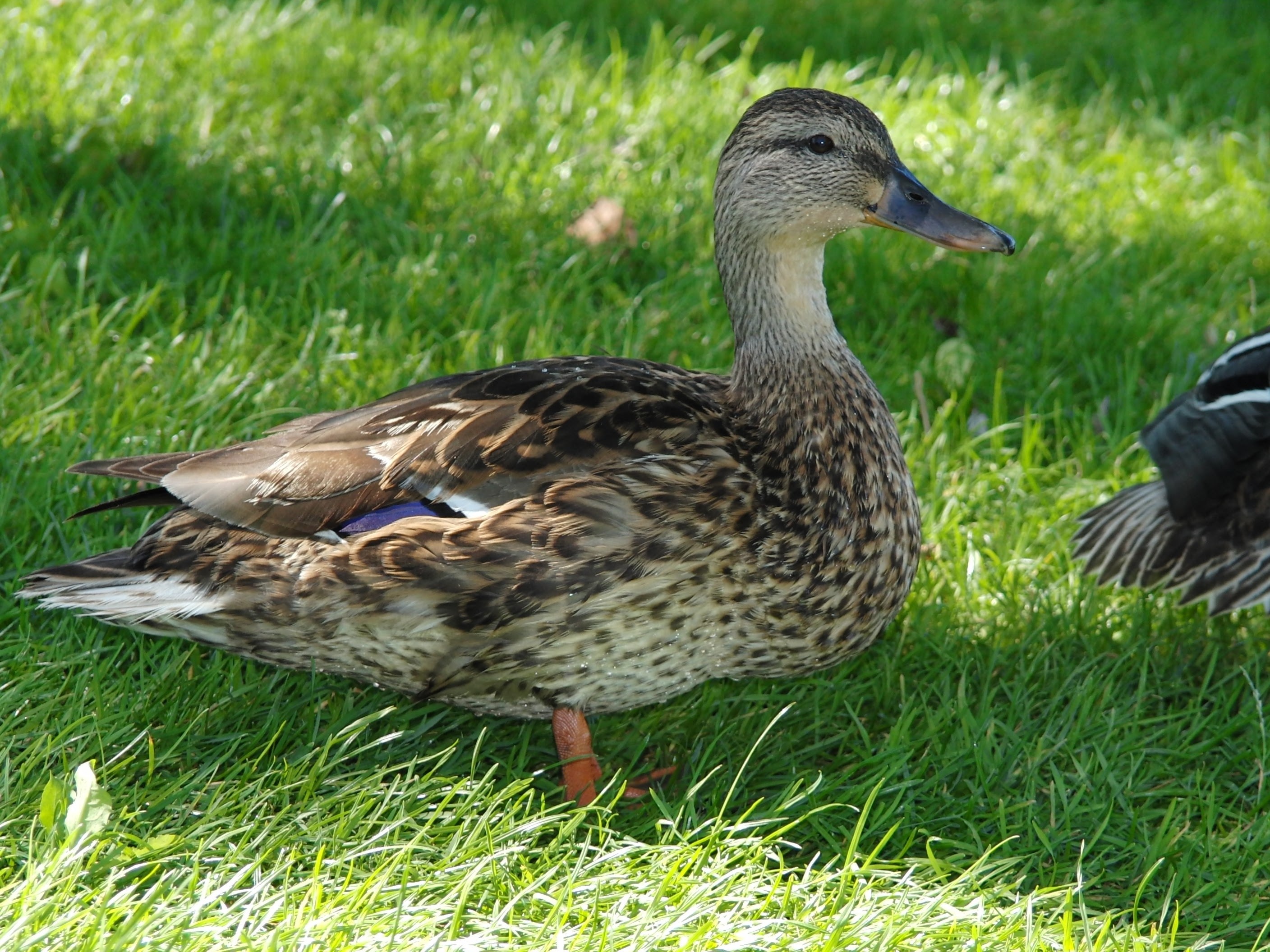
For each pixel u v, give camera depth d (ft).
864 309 33.86
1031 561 26.91
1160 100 48.67
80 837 17.65
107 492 25.29
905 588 22.18
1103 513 26.61
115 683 21.49
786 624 20.86
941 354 31.68
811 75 45.55
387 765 20.77
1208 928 19.40
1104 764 21.75
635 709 23.30
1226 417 23.34
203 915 17.21
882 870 19.60
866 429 21.79
